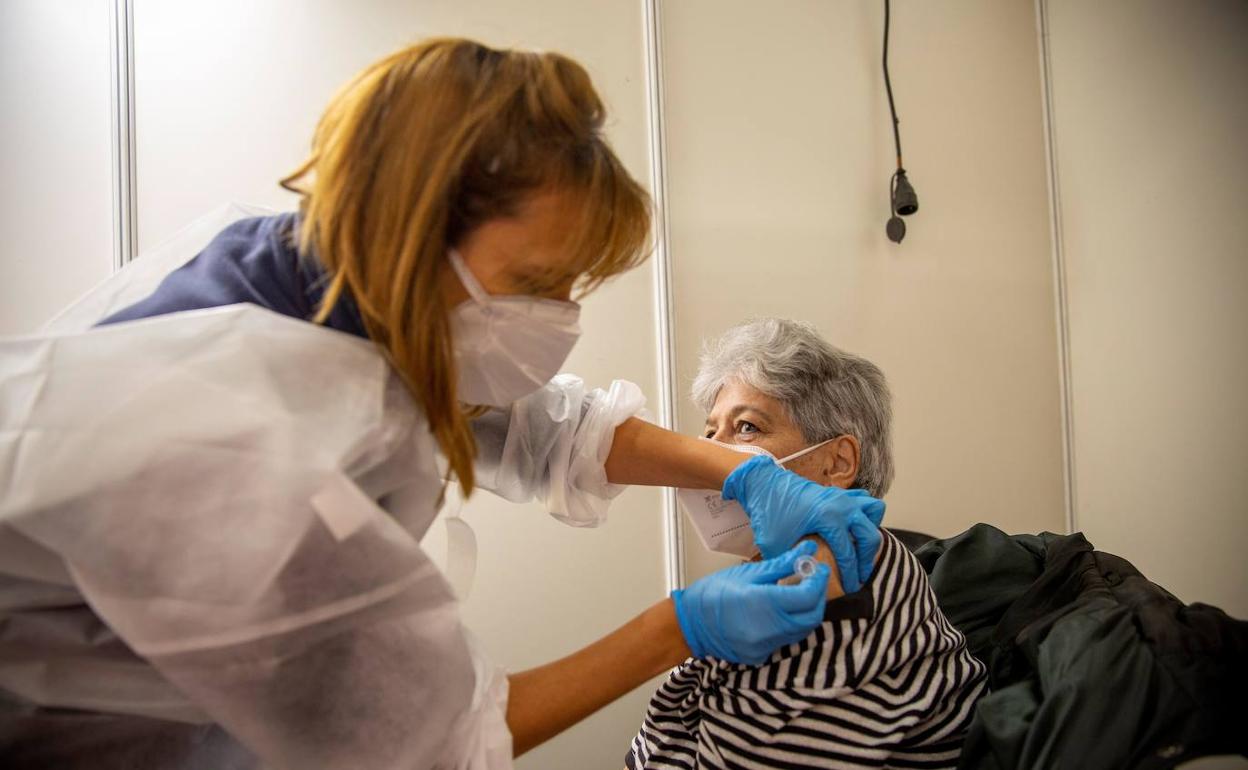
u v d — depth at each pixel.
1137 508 1.60
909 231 1.64
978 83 1.68
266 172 1.34
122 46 1.27
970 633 0.98
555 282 0.63
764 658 0.68
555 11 1.45
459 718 0.58
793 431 0.96
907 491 1.62
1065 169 1.70
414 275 0.54
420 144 0.53
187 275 0.62
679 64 1.50
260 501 0.49
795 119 1.57
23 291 1.27
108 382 0.51
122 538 0.48
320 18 1.37
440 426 0.59
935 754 0.79
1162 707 0.60
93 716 0.59
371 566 0.52
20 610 0.54
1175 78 1.53
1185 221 1.51
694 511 0.95
